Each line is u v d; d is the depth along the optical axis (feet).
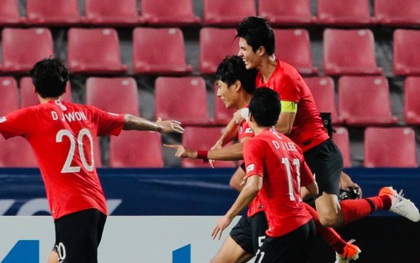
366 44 145.07
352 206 82.69
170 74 140.05
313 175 82.23
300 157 74.38
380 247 89.45
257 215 76.38
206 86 140.56
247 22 78.74
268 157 72.13
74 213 72.02
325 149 82.89
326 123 87.61
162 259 87.10
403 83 144.56
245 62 80.02
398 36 145.69
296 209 73.20
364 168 90.07
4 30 139.44
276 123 76.59
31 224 85.87
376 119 135.74
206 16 147.02
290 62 142.82
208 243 87.45
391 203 84.79
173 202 87.45
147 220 87.04
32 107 73.20
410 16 150.20
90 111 75.66
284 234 72.59
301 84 80.84
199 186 87.71
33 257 85.71
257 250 75.46
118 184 86.89
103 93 133.90
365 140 130.93
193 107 134.92
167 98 134.82
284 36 143.95
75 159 72.90
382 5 150.30
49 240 85.97
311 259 88.89
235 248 79.15
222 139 89.92
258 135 73.10
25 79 133.80
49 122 72.69
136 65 139.74
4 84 132.87
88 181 73.20
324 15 148.56
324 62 143.84
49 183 72.54
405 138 131.44
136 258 86.79
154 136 126.41
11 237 85.56
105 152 129.39
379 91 139.03
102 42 141.08
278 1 148.77
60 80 74.49
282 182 72.54
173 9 146.82
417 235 89.56
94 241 72.74
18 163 122.21
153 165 125.29
